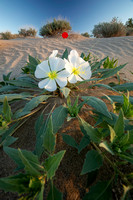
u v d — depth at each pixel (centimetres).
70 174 14
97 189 12
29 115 23
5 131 18
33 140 18
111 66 38
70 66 22
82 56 39
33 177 10
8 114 18
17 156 12
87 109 21
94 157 12
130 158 12
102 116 18
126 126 16
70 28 146
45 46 88
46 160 11
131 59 53
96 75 38
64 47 83
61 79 20
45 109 23
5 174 14
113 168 14
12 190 9
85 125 14
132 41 80
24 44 98
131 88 24
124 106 18
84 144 14
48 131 13
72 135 18
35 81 34
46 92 27
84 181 13
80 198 12
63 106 19
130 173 13
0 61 65
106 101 25
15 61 63
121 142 13
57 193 11
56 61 20
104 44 82
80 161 15
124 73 41
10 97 21
